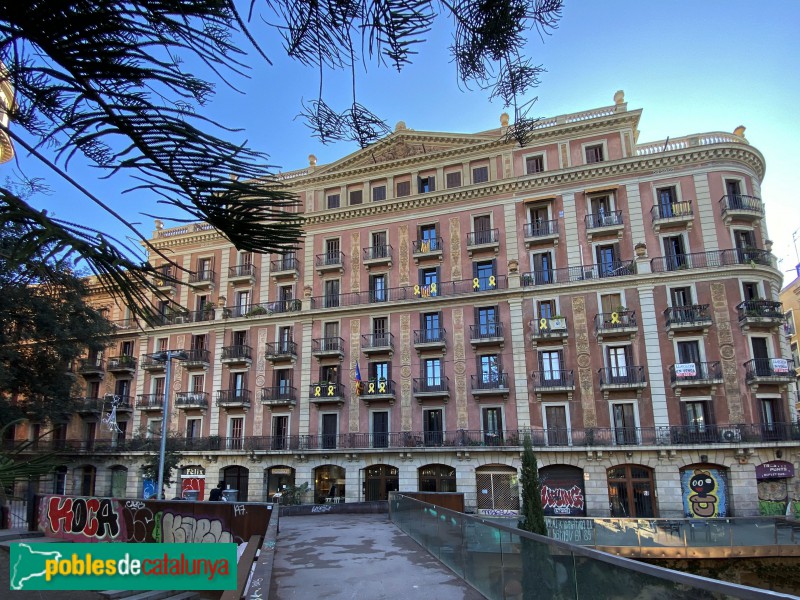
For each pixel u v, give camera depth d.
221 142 1.86
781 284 32.41
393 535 14.90
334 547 12.67
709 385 29.30
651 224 32.84
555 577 5.56
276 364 38.00
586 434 30.55
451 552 9.88
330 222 39.97
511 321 33.62
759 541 16.69
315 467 34.97
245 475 36.59
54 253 1.83
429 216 37.66
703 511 28.25
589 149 35.53
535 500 18.97
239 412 38.00
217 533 13.79
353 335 36.84
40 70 1.79
